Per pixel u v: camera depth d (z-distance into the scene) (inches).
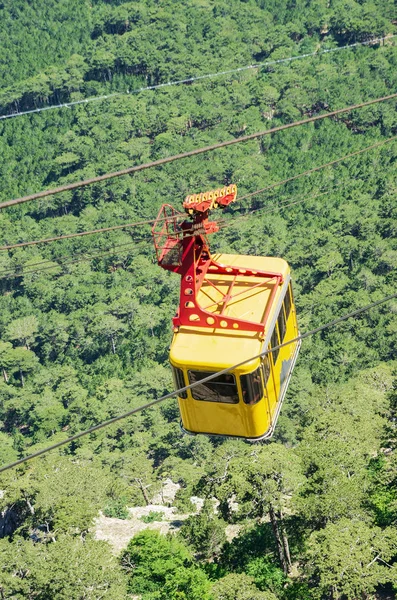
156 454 6328.7
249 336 1222.9
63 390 7869.1
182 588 2819.9
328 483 2851.9
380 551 2596.0
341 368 6565.0
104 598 2714.1
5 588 2881.4
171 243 1254.3
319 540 2647.6
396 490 2994.6
